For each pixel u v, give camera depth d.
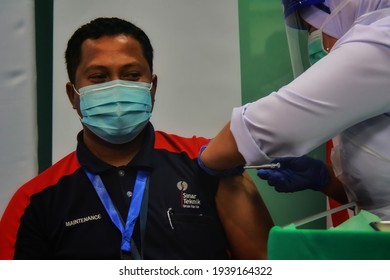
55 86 1.75
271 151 1.12
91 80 1.38
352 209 1.26
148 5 1.75
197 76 1.75
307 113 1.04
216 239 1.36
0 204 1.74
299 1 1.22
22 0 1.73
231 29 1.75
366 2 1.12
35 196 1.38
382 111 1.07
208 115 1.75
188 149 1.46
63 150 1.74
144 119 1.39
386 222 0.95
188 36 1.75
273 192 1.75
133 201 1.35
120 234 1.31
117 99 1.35
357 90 1.01
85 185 1.37
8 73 1.74
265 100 1.11
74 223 1.33
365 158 1.15
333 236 0.88
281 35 1.77
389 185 1.15
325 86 1.03
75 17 1.75
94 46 1.38
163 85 1.75
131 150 1.43
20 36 1.73
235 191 1.41
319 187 1.45
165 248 1.31
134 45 1.39
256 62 1.79
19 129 1.74
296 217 1.75
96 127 1.37
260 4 1.79
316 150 1.59
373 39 1.00
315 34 1.22
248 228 1.39
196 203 1.37
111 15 1.75
